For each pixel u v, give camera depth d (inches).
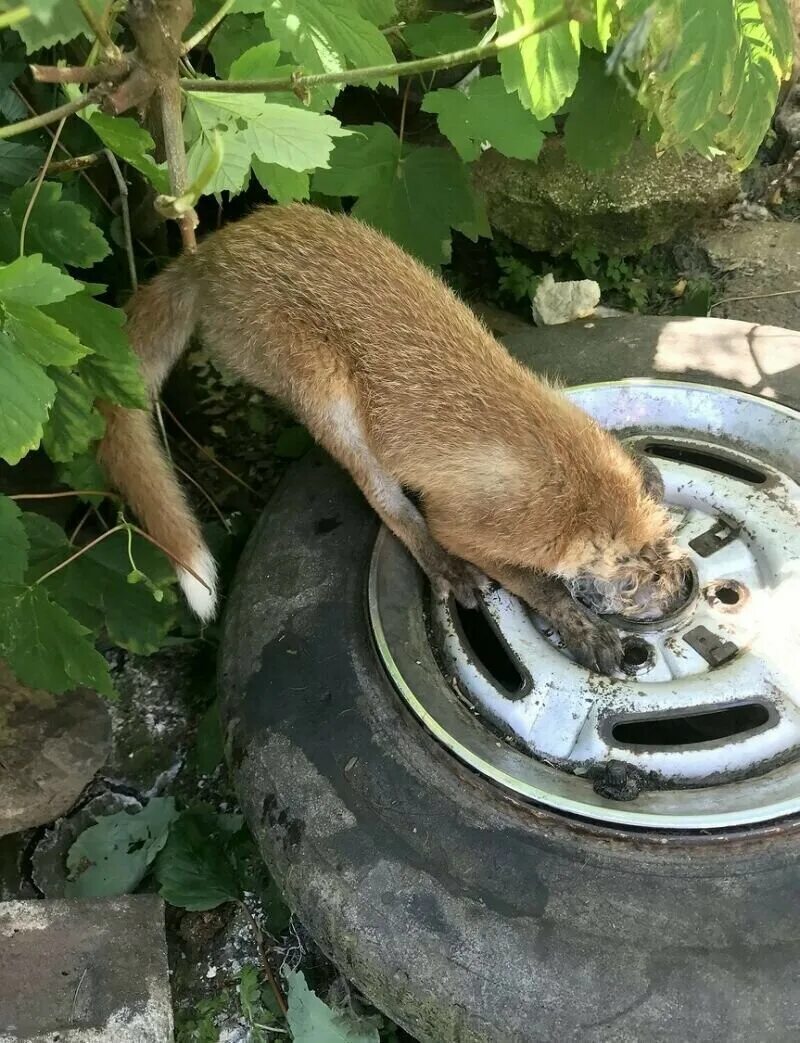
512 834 28.0
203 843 33.4
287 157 27.5
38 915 30.4
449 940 26.9
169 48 26.3
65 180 35.7
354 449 35.4
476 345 35.2
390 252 36.2
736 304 47.1
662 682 31.2
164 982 29.7
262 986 31.7
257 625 32.4
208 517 41.2
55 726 33.6
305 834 28.8
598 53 36.2
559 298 46.1
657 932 26.3
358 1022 30.1
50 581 32.7
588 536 33.1
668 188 46.7
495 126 36.4
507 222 47.3
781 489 34.0
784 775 28.7
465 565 35.4
